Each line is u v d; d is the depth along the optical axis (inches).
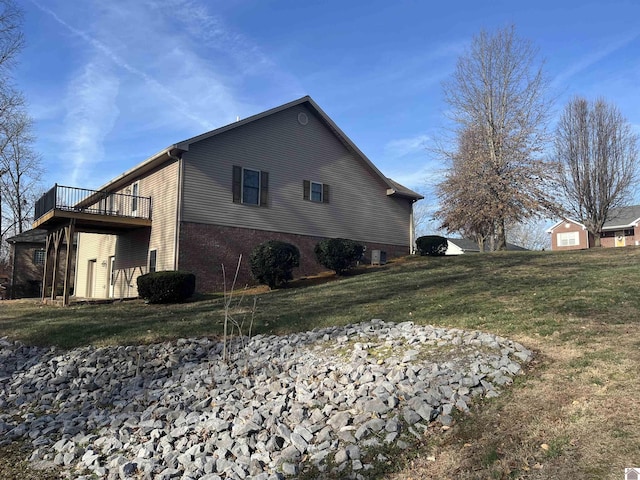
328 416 189.0
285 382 233.3
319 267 727.7
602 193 984.3
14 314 526.9
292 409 199.2
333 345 286.5
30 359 340.2
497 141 1002.1
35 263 1219.2
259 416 195.6
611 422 148.9
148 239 673.0
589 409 159.3
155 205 660.7
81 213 610.2
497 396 181.9
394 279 544.1
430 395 184.9
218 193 633.0
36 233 1247.5
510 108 1032.8
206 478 157.5
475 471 139.0
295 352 285.1
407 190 881.5
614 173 984.9
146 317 441.7
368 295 453.1
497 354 221.6
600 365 193.9
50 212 603.2
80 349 341.4
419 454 154.6
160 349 326.0
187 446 185.8
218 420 199.9
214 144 633.6
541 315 289.6
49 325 421.4
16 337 393.1
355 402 194.2
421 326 301.6
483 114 1047.6
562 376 189.8
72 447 197.5
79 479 169.6
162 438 193.8
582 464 132.2
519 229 2294.5
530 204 925.8
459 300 371.9
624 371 184.1
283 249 593.9
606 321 260.2
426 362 224.1
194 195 611.5
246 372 259.0
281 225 692.1
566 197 1031.0
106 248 855.7
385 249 829.2
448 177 1077.8
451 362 217.5
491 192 979.9
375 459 154.6
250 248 655.8
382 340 279.6
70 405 253.1
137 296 683.4
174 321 406.0
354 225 785.6
